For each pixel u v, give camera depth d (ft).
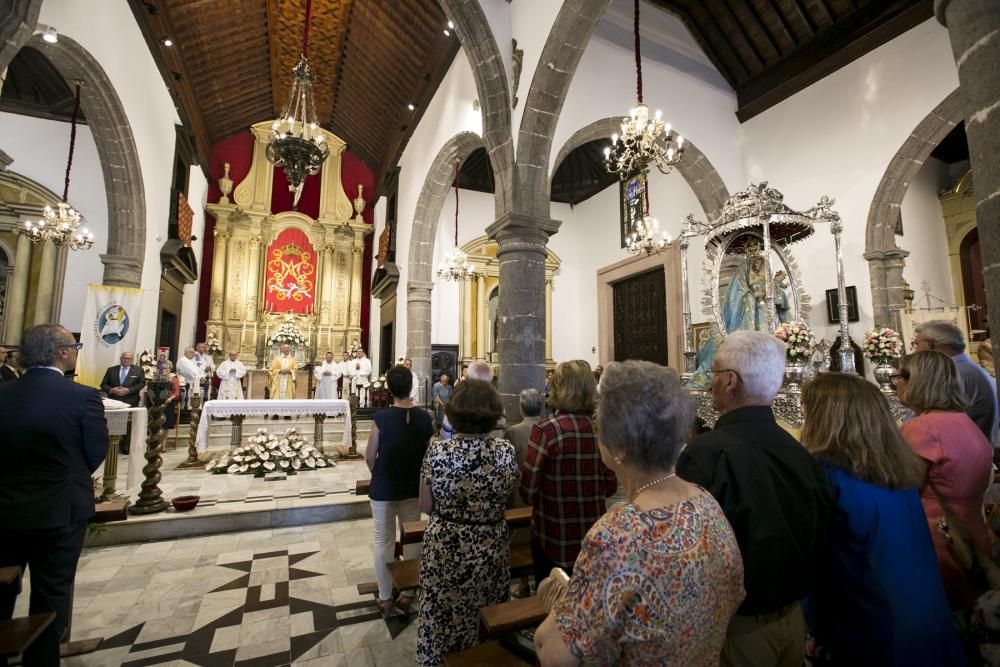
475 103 26.32
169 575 11.96
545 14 18.99
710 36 27.53
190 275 38.06
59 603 7.30
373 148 45.96
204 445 22.90
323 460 22.99
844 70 23.73
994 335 5.92
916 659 4.12
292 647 8.89
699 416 18.19
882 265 22.11
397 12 28.86
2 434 6.99
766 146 27.04
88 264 33.78
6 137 32.91
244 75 37.40
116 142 24.88
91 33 21.29
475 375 11.98
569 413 7.54
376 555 9.93
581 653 2.99
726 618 3.34
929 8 20.74
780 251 19.93
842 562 4.47
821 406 4.99
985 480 5.70
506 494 7.23
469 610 6.97
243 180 46.32
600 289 42.11
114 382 21.67
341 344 47.37
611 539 3.15
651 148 17.79
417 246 34.58
